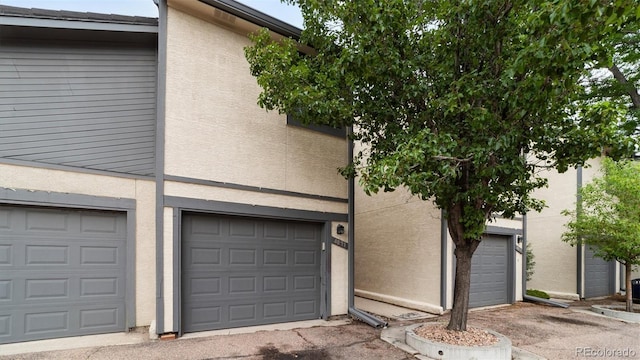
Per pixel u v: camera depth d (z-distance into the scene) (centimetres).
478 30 524
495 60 543
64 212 570
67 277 564
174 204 586
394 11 501
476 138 521
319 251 763
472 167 572
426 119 577
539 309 973
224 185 638
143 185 628
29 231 544
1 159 533
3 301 522
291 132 736
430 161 499
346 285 777
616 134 555
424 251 945
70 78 603
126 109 633
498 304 1038
